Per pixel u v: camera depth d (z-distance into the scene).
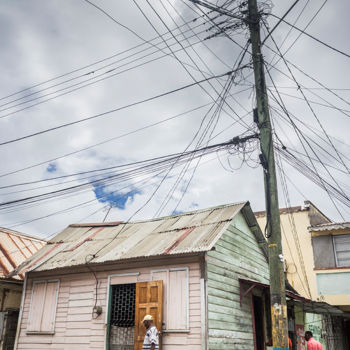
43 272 12.77
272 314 7.77
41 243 17.52
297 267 19.30
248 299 11.98
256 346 11.63
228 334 10.12
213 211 12.53
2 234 15.84
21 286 14.20
